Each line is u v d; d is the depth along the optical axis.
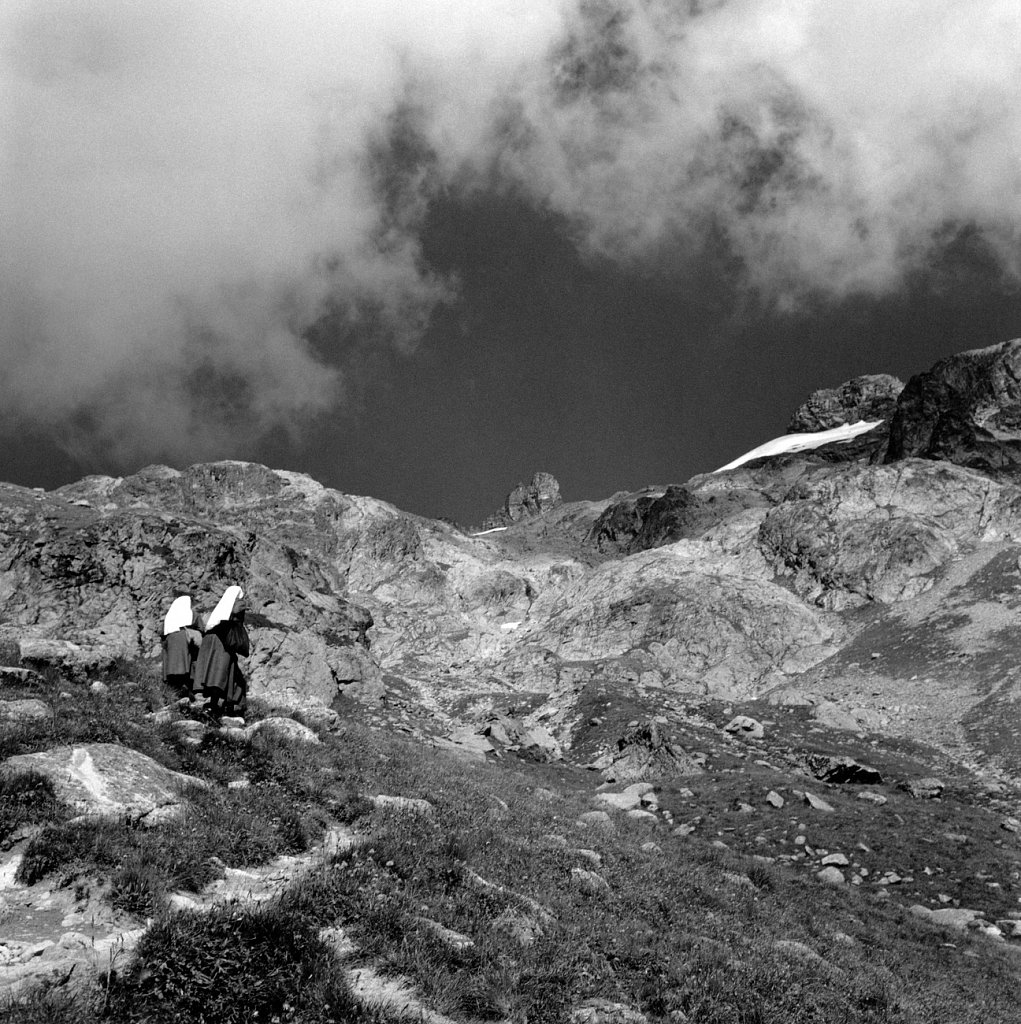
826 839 40.88
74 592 62.00
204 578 66.81
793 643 127.94
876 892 35.16
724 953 14.85
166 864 10.68
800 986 14.61
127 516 67.94
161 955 8.58
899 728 89.81
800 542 153.50
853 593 139.12
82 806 11.40
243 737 16.42
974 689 96.50
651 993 11.86
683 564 156.25
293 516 179.12
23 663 20.39
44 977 8.05
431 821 15.98
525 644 144.25
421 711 75.94
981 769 72.25
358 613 91.81
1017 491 150.25
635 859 21.36
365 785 17.11
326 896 10.80
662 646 126.12
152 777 12.76
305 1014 8.58
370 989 9.46
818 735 78.06
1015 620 113.62
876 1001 16.28
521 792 28.81
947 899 34.81
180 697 19.47
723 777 51.62
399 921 10.77
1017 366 186.25
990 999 21.50
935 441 187.88
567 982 11.03
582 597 155.62
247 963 8.88
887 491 157.88
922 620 124.38
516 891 13.91
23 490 85.75
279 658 65.62
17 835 10.66
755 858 33.06
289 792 14.85
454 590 172.75
